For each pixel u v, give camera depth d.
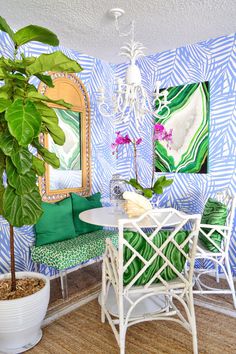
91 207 2.91
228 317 2.08
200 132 2.83
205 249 2.28
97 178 3.33
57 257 2.27
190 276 1.67
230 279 2.22
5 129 1.55
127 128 3.46
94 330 1.94
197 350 1.69
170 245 1.59
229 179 2.69
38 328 1.82
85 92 3.10
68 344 1.80
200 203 2.89
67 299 2.36
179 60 2.93
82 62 3.06
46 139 2.70
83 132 3.09
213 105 2.74
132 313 1.91
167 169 3.09
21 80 1.52
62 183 2.90
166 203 3.11
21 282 1.89
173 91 2.99
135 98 2.25
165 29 2.47
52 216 2.56
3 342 1.70
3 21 1.46
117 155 3.59
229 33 2.57
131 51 2.15
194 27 2.44
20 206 1.59
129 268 1.57
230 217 2.24
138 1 2.00
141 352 1.71
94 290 2.53
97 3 2.02
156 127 2.47
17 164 1.51
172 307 1.98
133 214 2.08
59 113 2.84
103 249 2.63
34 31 1.55
